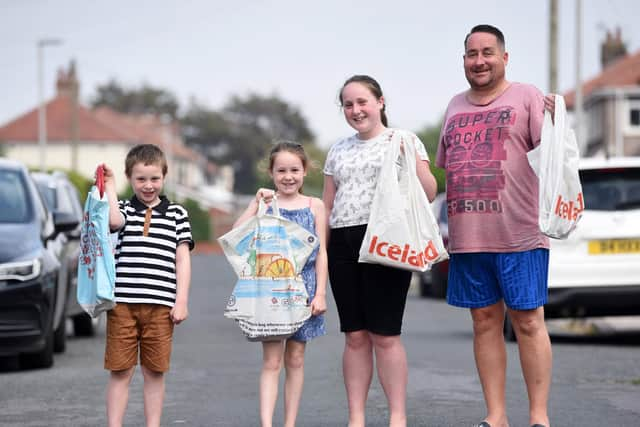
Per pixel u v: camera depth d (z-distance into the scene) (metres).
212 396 9.91
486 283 7.81
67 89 104.56
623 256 13.05
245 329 7.73
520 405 9.22
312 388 10.37
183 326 17.05
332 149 8.02
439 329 16.11
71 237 14.52
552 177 7.43
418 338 14.67
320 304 7.73
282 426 8.43
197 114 131.50
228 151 130.88
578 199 7.54
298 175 7.87
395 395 7.80
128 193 82.81
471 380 10.71
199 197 115.69
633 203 13.16
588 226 13.07
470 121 7.82
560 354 12.71
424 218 7.68
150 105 130.25
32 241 12.02
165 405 9.43
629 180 13.27
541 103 7.68
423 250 7.65
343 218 7.81
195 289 26.92
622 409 9.05
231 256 7.81
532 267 7.68
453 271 7.95
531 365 7.73
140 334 7.57
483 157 7.71
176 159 114.94
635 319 16.92
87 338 15.60
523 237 7.66
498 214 7.67
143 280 7.48
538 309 7.75
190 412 9.07
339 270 7.86
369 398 9.77
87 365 12.27
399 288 7.78
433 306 20.81
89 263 7.37
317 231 7.84
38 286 11.58
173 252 7.59
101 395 10.02
